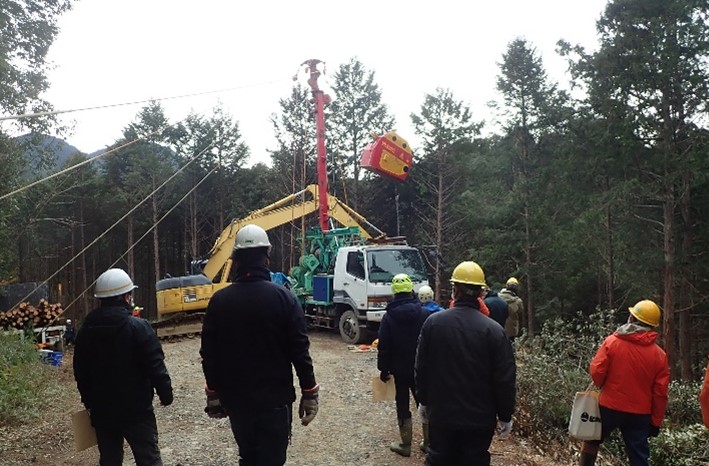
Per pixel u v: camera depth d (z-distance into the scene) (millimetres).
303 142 38719
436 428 3766
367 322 13453
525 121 27281
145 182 38062
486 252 27516
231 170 41062
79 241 40500
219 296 3436
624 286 20844
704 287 18453
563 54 19734
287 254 38438
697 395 8883
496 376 3666
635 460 4828
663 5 17438
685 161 16609
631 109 17922
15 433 6590
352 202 37375
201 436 6457
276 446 3361
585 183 20125
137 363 4008
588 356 8219
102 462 4090
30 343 11562
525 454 6160
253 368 3336
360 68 38219
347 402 7930
